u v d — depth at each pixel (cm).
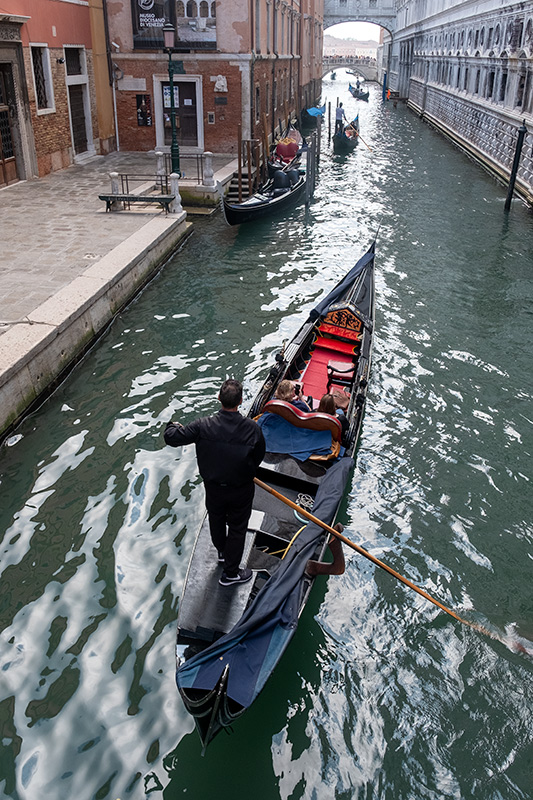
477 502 647
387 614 519
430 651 488
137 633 491
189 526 595
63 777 396
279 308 1090
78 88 1939
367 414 790
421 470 692
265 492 575
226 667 361
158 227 1303
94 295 933
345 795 394
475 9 2906
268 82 2380
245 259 1349
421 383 867
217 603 448
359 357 813
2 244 1159
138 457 691
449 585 549
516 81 2188
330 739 425
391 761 413
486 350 969
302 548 465
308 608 520
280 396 611
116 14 1944
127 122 2091
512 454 724
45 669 462
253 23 1980
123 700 442
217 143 2072
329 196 2011
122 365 892
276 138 2636
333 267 1314
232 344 952
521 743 426
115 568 548
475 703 451
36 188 1609
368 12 6175
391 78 6544
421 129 3766
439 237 1559
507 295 1195
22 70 1580
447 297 1177
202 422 427
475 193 2072
